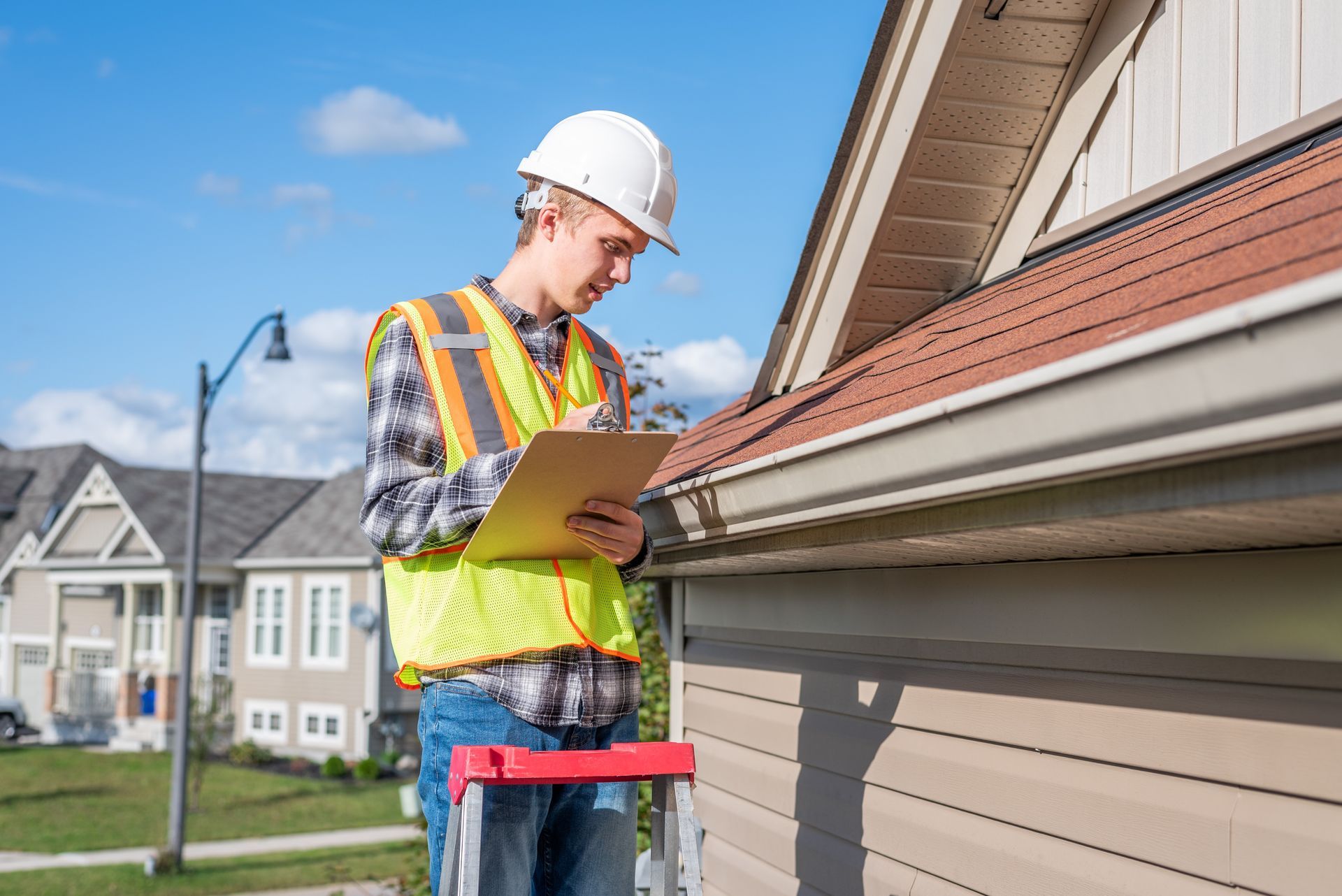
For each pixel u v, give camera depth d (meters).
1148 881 2.05
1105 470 1.45
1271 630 1.80
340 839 19.89
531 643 2.31
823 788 3.37
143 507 31.47
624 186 2.49
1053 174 3.35
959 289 3.68
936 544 2.13
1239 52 2.75
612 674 2.43
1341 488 1.23
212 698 25.27
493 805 2.28
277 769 27.84
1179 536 1.69
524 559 2.37
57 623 34.03
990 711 2.54
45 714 32.56
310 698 29.30
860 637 3.18
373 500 2.34
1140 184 3.07
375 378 2.45
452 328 2.44
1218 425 1.26
